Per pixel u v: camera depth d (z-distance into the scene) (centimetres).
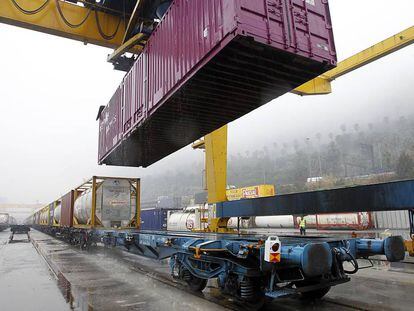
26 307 646
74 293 759
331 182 8275
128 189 1680
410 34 1672
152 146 1266
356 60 1844
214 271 656
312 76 730
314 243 530
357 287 777
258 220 4019
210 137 1811
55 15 1267
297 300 673
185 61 733
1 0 1180
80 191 2109
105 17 1350
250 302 593
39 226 5281
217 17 623
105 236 1378
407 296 682
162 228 3822
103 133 1535
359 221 3253
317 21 692
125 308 626
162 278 924
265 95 811
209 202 1797
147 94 952
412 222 1309
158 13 1212
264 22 602
